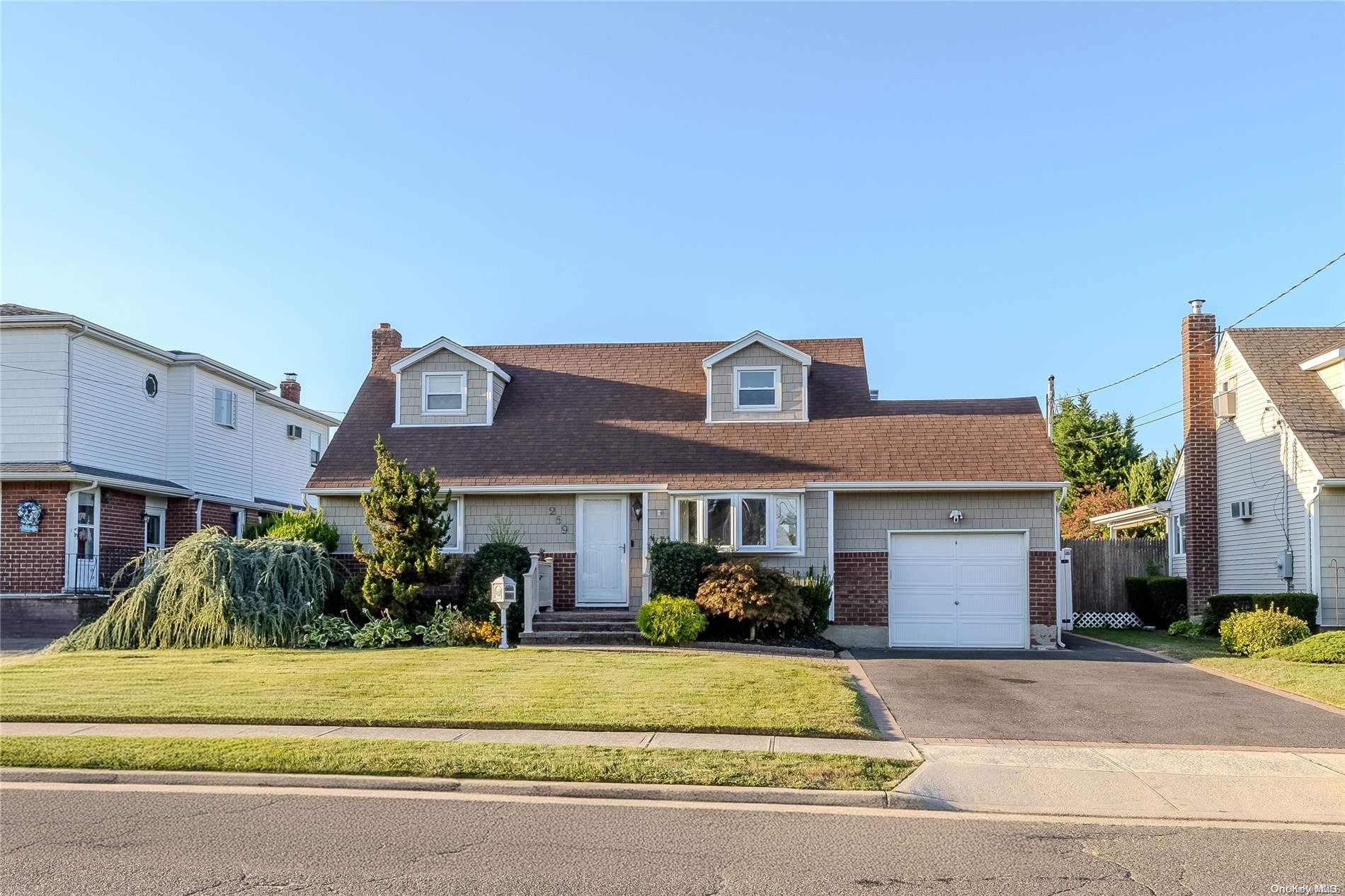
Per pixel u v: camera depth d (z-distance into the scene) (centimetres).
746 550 2089
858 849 766
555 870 710
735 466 2177
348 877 692
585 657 1669
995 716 1264
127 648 1858
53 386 2359
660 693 1313
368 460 2269
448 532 2095
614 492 2161
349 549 2203
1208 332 2517
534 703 1248
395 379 2536
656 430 2312
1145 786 949
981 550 2108
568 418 2375
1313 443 2131
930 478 2094
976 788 934
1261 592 2289
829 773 954
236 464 3056
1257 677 1558
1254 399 2355
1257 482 2336
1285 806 894
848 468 2145
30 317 2328
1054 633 2075
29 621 2245
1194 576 2469
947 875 705
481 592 2025
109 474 2448
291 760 991
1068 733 1164
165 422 2778
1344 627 2080
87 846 762
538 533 2188
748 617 1877
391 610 1966
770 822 842
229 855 740
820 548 2100
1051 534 2095
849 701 1267
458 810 873
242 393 3097
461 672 1491
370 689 1349
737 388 2339
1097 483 4562
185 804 890
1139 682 1538
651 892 667
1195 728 1195
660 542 2045
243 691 1332
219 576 1900
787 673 1480
